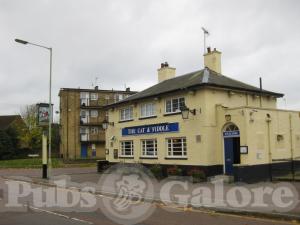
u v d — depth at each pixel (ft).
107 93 191.21
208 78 80.23
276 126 74.79
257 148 69.92
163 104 85.61
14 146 206.49
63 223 35.14
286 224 33.91
